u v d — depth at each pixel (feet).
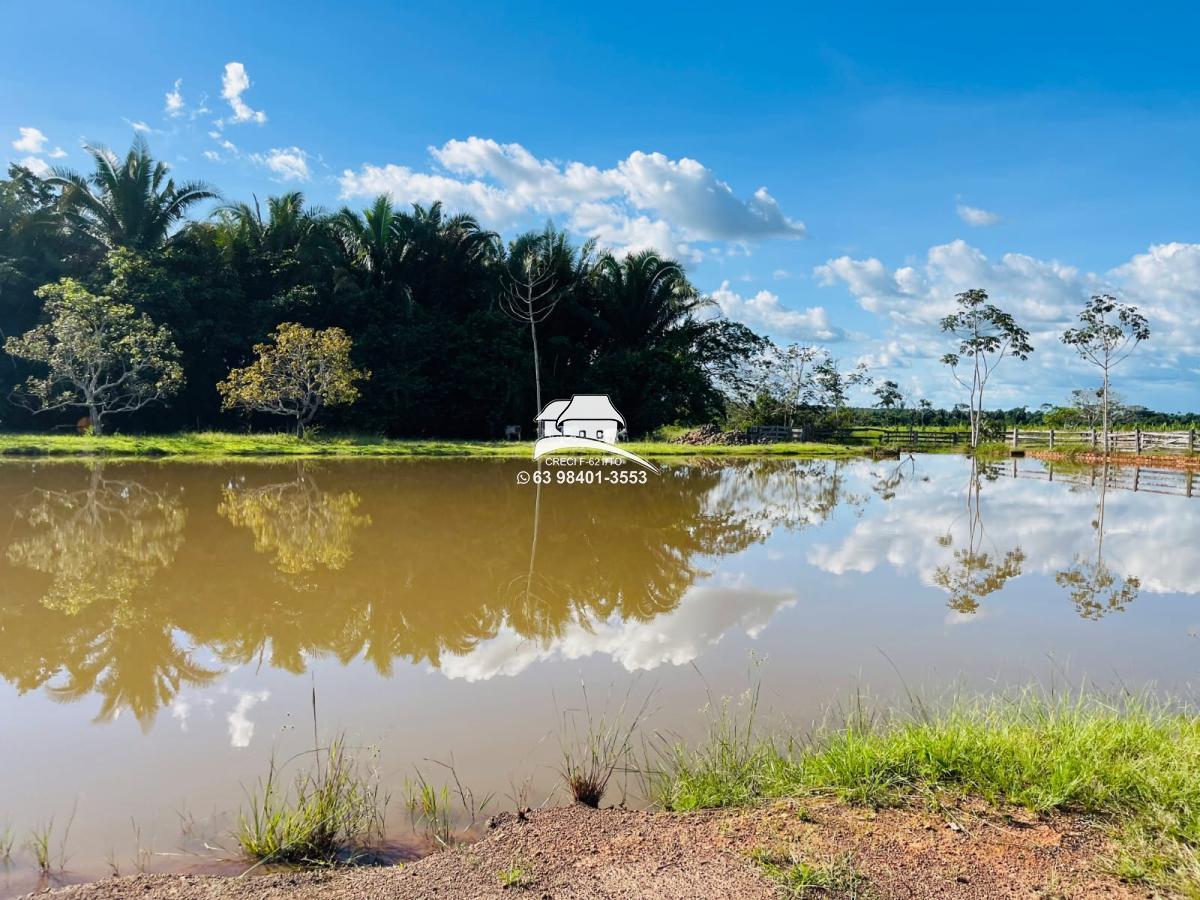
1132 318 82.23
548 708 12.95
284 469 52.42
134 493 38.55
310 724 12.29
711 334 108.58
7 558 24.17
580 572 23.57
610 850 8.37
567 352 95.91
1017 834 8.36
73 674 14.49
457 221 88.99
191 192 75.97
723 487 49.70
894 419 149.69
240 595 20.16
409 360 83.41
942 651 16.14
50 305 64.18
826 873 7.61
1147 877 7.47
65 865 8.51
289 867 8.47
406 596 20.38
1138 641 16.89
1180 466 71.51
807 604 20.01
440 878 7.89
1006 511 38.47
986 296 103.09
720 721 12.34
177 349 67.21
